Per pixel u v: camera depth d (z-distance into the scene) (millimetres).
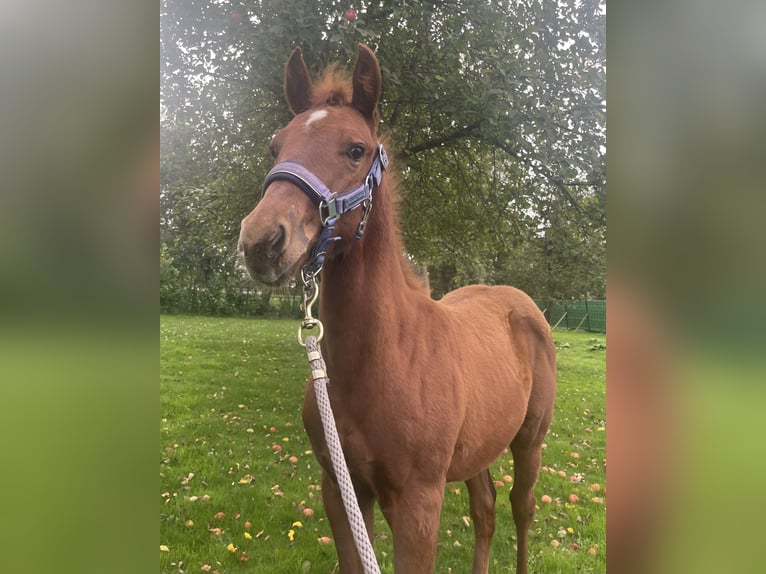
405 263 1931
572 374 4902
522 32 3973
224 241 4027
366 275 1621
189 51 3875
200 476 3178
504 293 2680
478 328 2279
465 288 2734
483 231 4199
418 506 1661
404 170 4082
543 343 2646
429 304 1926
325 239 1443
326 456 1708
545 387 2592
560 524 2992
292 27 3145
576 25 4074
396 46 3652
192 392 4285
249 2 3514
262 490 3088
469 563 2676
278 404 4184
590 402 4344
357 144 1524
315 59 3350
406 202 4145
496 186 4305
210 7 3562
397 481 1657
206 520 2811
